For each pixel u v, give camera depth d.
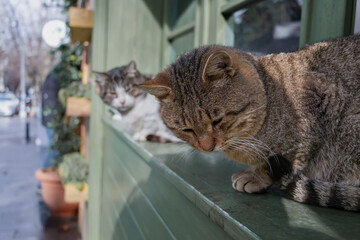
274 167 0.32
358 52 0.33
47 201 1.24
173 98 0.38
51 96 1.51
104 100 0.79
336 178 0.33
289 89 0.34
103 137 0.90
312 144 0.33
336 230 0.21
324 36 0.37
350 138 0.32
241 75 0.35
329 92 0.33
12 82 5.34
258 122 0.35
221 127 0.36
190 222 0.31
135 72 0.77
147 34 0.90
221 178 0.35
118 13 0.87
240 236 0.21
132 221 0.54
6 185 1.54
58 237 1.08
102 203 0.89
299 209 0.26
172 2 0.87
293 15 0.76
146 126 0.66
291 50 0.40
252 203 0.27
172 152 0.48
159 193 0.40
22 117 4.76
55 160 1.27
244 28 0.70
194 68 0.37
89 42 1.10
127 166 0.59
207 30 0.66
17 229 1.11
